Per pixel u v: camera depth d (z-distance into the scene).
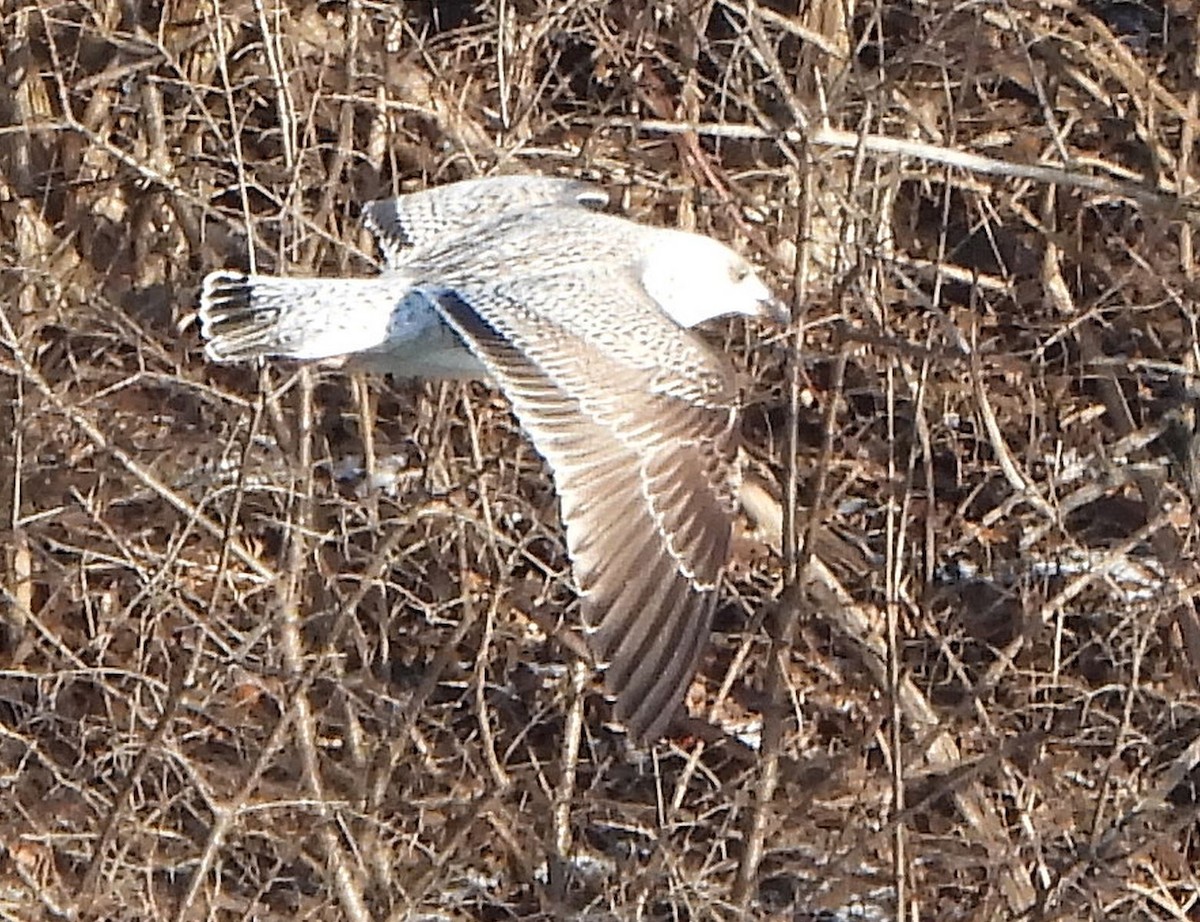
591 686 15.40
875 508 16.62
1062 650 16.14
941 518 16.69
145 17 18.00
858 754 14.17
